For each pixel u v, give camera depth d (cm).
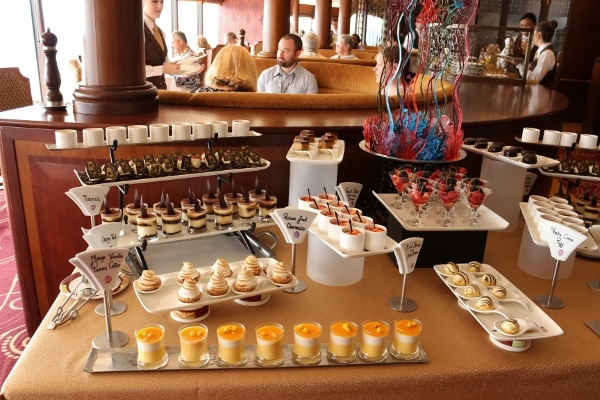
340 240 139
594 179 184
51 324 126
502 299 137
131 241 153
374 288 152
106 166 158
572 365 122
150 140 170
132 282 149
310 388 112
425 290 152
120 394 107
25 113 222
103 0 217
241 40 746
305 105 267
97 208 150
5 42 523
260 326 120
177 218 158
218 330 116
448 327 134
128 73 229
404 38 174
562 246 138
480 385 119
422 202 154
